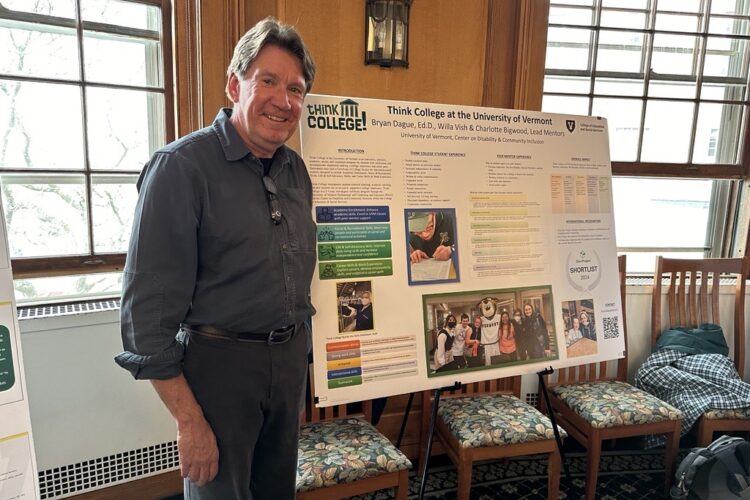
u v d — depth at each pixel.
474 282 1.67
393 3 1.92
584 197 1.87
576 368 2.22
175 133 1.90
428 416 1.97
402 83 2.06
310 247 1.26
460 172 1.67
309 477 1.42
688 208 2.72
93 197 1.84
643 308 2.49
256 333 1.15
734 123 2.63
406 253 1.59
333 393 1.49
